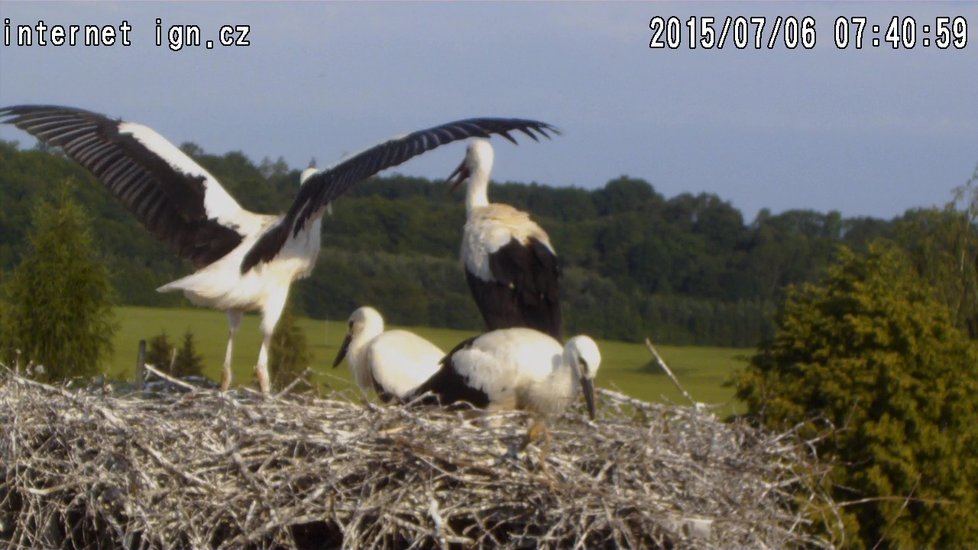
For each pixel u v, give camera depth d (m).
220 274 10.03
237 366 31.25
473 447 8.05
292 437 8.07
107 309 25.50
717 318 42.47
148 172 10.59
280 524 7.65
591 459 8.24
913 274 27.58
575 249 46.50
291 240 10.21
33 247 25.25
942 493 19.05
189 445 8.16
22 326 24.77
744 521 7.95
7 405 8.88
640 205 50.53
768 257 45.19
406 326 37.38
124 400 8.95
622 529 7.60
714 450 8.70
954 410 19.61
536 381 8.95
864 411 19.42
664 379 29.48
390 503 7.83
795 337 20.95
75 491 8.59
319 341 32.12
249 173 40.81
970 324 31.38
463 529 8.24
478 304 11.57
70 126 10.57
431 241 44.03
